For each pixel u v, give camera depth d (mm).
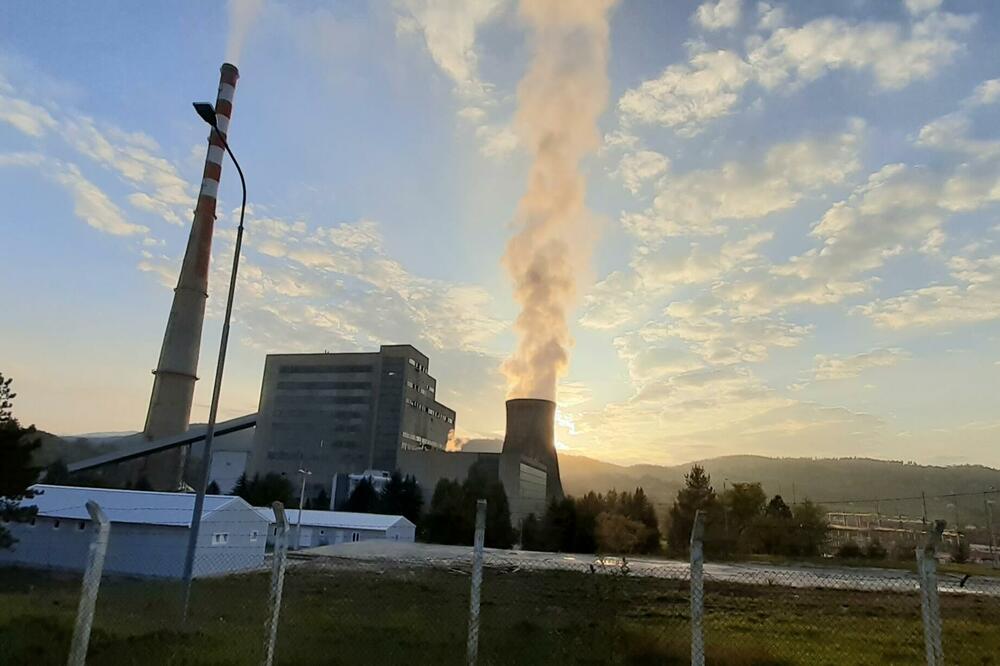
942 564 65375
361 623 14891
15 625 11281
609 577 16266
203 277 111562
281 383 143875
